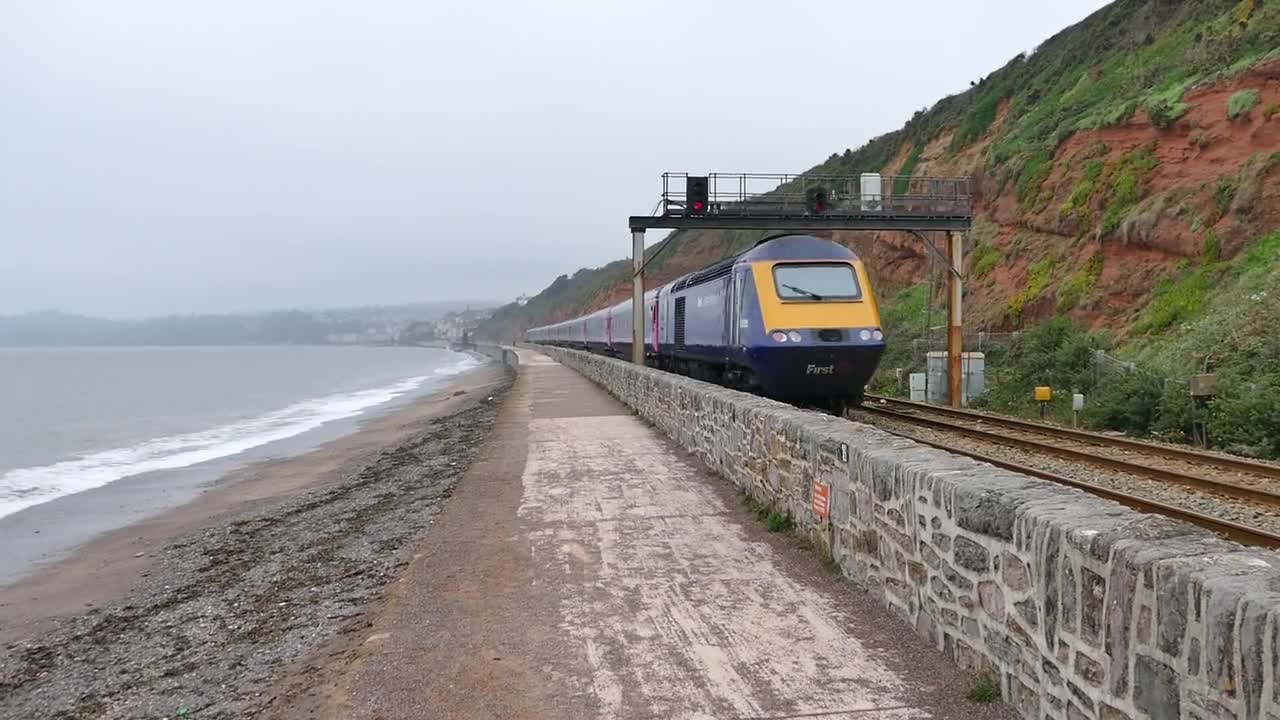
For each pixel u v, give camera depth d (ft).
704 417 33.09
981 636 11.99
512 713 12.13
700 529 22.48
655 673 13.26
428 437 70.69
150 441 93.76
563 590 17.71
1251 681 6.75
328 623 18.78
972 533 12.17
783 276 44.68
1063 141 84.74
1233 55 70.74
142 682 17.47
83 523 46.83
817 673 12.94
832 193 64.49
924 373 70.38
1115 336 61.62
